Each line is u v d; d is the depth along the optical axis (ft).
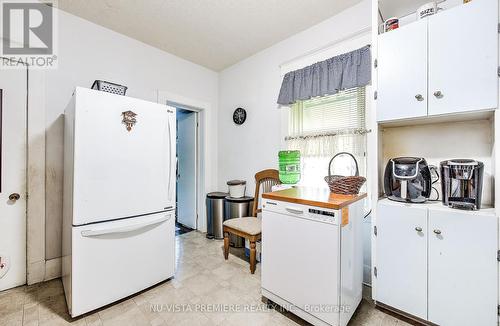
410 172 4.86
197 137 11.35
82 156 4.81
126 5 6.48
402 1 5.17
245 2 6.35
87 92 4.88
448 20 4.11
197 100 10.43
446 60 4.15
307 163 7.52
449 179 4.41
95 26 7.37
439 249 4.23
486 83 3.79
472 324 3.92
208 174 11.01
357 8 6.38
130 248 5.54
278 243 4.98
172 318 4.88
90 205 4.91
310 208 4.40
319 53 7.25
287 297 4.79
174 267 6.53
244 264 7.49
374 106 5.07
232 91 10.55
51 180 6.61
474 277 3.90
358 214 5.00
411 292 4.55
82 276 4.81
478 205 4.13
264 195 5.28
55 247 6.66
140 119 5.74
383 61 4.91
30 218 6.25
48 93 6.56
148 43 8.61
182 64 9.84
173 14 6.90
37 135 6.37
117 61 7.86
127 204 5.49
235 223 7.55
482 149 4.75
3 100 5.96
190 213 11.75
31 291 5.89
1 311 5.07
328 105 7.08
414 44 4.50
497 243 3.73
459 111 4.03
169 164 6.39
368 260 6.16
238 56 9.68
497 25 3.70
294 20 7.16
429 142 5.40
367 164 6.20
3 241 5.96
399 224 4.68
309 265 4.42
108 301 5.16
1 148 5.94
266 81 8.96
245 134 9.87
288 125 8.11
